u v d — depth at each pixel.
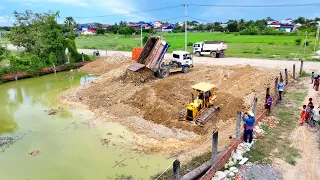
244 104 17.86
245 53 44.75
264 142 12.88
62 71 35.81
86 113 19.25
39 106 21.27
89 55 46.16
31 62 32.91
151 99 19.22
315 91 20.95
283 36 79.12
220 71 26.45
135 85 23.81
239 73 25.48
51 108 20.66
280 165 10.91
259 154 11.80
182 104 18.17
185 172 11.19
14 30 38.16
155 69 25.83
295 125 14.74
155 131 15.38
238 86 21.67
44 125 17.28
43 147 14.27
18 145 14.56
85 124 17.20
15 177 11.61
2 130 16.69
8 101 22.91
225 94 19.19
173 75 27.53
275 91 17.98
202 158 12.27
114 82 25.16
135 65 25.59
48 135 15.74
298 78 25.22
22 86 28.14
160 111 17.34
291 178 10.05
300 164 10.95
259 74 24.95
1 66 33.03
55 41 36.84
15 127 17.08
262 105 17.80
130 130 15.98
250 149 12.25
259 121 15.09
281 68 29.75
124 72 27.03
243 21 118.94
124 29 106.81
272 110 17.09
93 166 12.28
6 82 29.81
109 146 14.12
